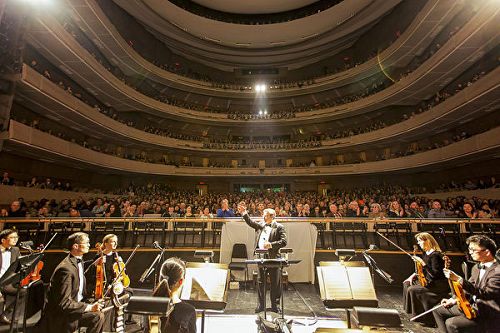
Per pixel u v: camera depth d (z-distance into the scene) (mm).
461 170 16859
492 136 12211
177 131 25562
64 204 11609
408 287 4664
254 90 25891
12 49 10008
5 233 4508
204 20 22953
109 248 4203
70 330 3180
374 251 6680
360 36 24344
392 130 18781
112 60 19516
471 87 12672
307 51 26406
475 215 7918
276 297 4672
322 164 24859
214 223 7598
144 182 23078
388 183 21766
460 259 6430
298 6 24578
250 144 25062
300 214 9398
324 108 24156
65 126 16859
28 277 3922
